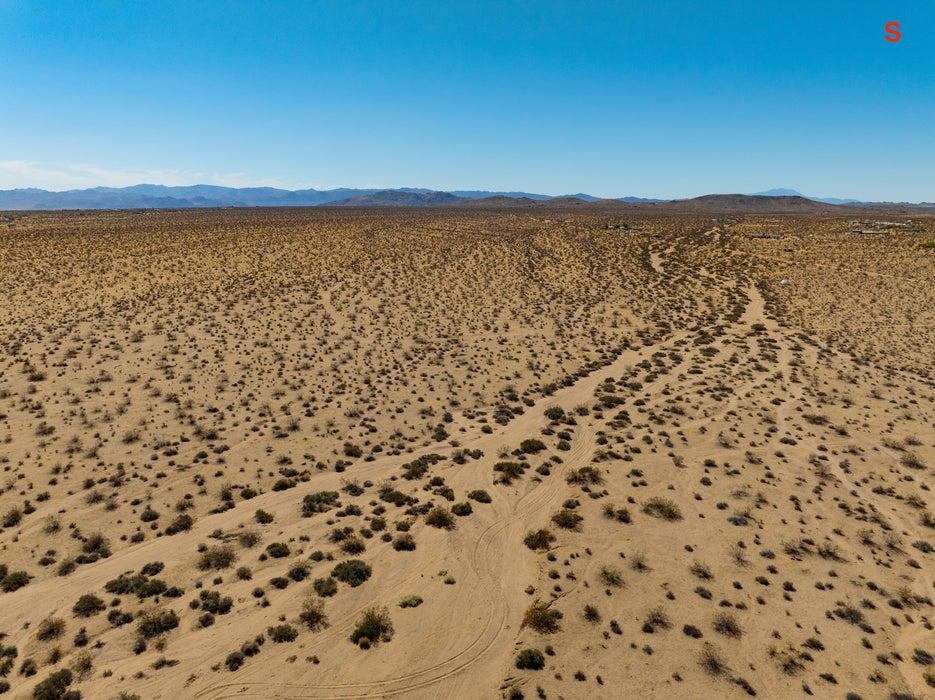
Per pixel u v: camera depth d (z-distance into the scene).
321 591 22.25
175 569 23.33
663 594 22.22
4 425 35.41
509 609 21.59
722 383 47.75
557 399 45.31
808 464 33.25
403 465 33.94
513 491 30.84
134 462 32.12
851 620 20.42
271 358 51.19
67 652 18.75
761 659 18.73
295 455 34.41
